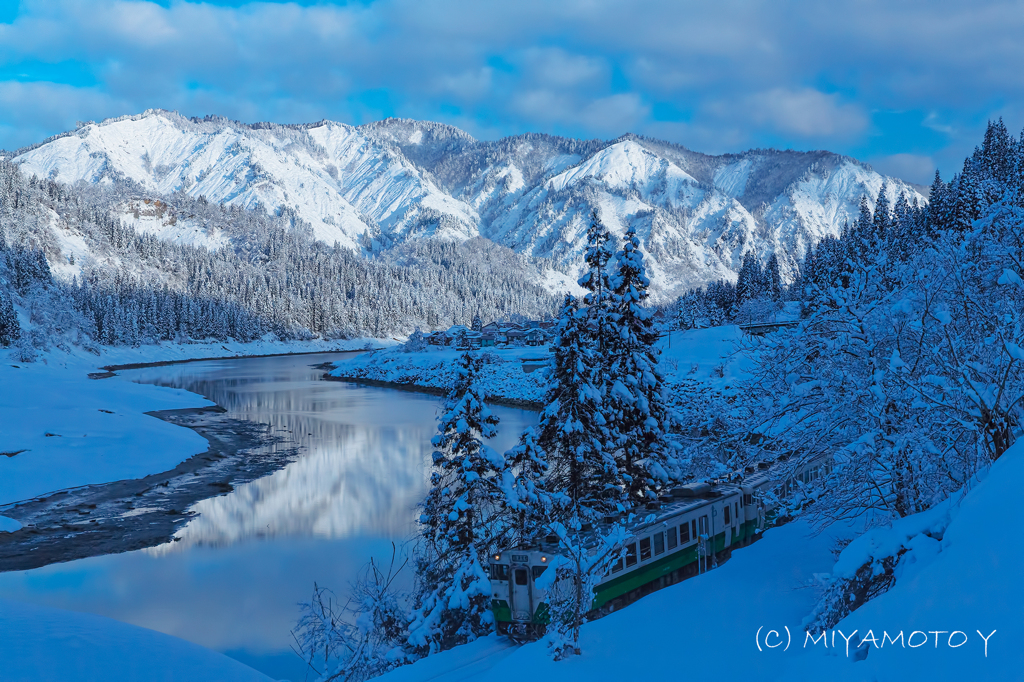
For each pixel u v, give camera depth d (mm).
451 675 17062
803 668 9266
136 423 67188
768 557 19422
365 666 19797
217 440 67812
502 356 146000
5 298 156250
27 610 22109
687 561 24016
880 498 16312
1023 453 8938
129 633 21203
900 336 15461
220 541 36688
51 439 57156
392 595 23203
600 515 24156
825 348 16859
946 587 7906
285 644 24344
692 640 13531
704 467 29250
